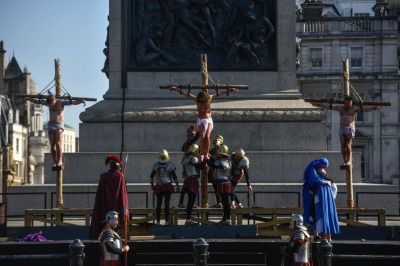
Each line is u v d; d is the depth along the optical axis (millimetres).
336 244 18469
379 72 84688
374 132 85188
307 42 85188
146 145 26375
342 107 22375
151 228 20859
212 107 26344
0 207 20969
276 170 25625
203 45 26906
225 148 20109
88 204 24984
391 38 84562
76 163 25906
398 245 18234
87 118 26375
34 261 18578
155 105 26656
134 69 26906
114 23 27000
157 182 20141
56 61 22719
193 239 19156
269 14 27031
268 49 26953
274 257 18203
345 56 84875
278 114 26172
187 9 26875
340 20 85188
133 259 18188
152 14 27062
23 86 136750
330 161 25609
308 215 19016
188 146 20875
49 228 20484
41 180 135875
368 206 24562
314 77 84500
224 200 20031
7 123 119812
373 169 85125
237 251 18250
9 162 119062
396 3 95375
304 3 88625
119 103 26703
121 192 18719
